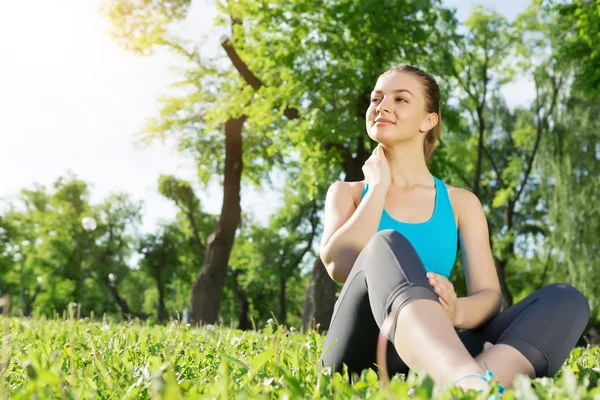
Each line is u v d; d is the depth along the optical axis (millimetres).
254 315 45125
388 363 1873
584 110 22453
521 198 28344
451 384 1410
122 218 44906
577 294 1913
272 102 16531
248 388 1573
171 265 43781
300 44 15930
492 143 29000
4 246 42781
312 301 16188
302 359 2148
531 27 22906
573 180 22297
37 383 1332
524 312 1905
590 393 1151
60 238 43406
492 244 24672
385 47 15391
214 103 19656
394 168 2398
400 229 2285
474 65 24734
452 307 1749
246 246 40344
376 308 1708
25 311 45938
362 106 15625
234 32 17031
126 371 1988
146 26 18422
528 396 1160
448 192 2404
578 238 21984
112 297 47062
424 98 2416
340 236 2191
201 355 2551
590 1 12922
